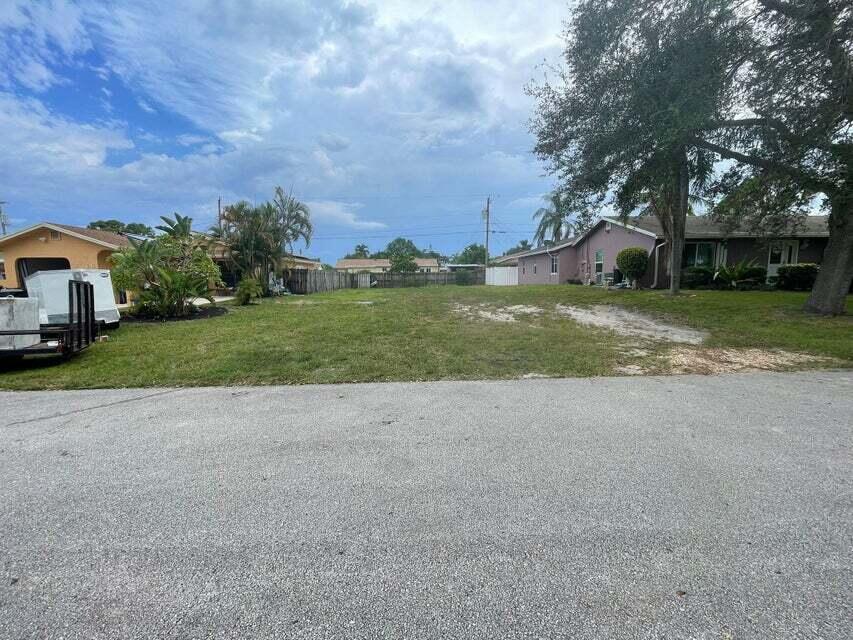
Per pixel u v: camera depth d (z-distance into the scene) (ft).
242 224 68.44
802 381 15.79
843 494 7.77
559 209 35.60
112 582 5.67
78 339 20.33
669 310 35.14
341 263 207.62
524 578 5.72
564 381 15.81
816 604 5.22
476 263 198.80
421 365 18.12
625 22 24.94
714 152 29.94
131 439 10.56
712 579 5.66
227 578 5.75
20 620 5.03
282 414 12.36
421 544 6.43
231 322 32.14
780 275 50.39
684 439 10.30
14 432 11.07
